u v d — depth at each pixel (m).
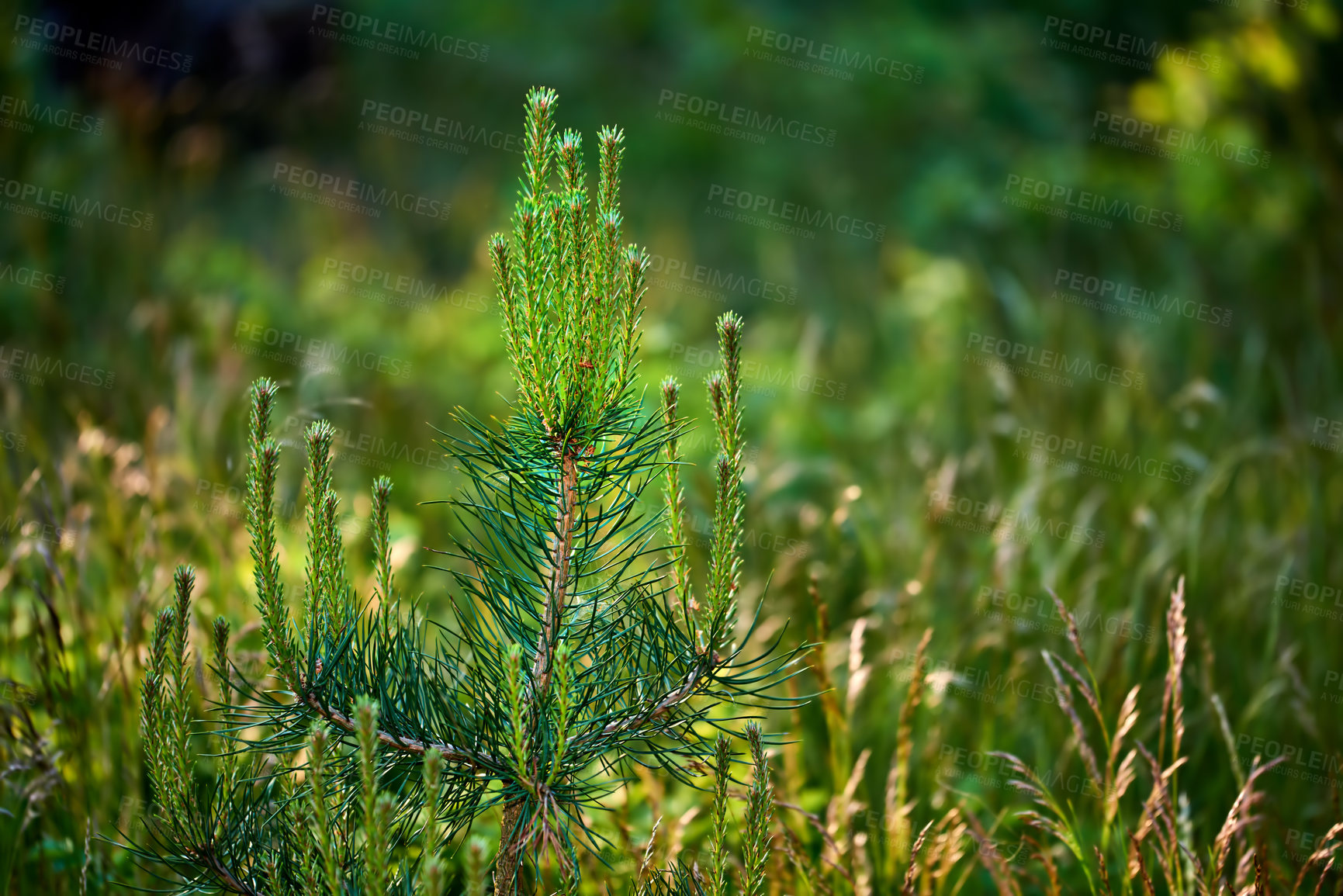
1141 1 9.03
